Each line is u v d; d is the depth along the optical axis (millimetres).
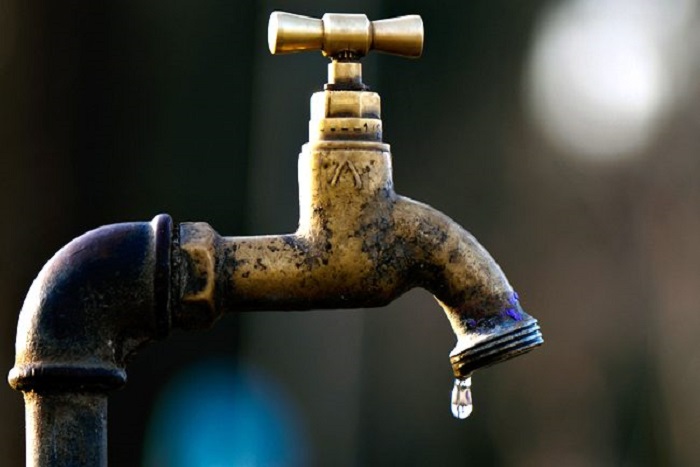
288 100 15750
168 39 14422
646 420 20750
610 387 21156
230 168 15102
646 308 21375
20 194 12797
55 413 4309
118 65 13914
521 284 22172
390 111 21891
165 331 4391
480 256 4594
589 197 22203
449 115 22234
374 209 4539
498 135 22422
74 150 13305
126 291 4336
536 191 22406
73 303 4324
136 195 14023
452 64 22328
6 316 12336
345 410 17281
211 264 4387
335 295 4551
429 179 22172
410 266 4594
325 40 4512
